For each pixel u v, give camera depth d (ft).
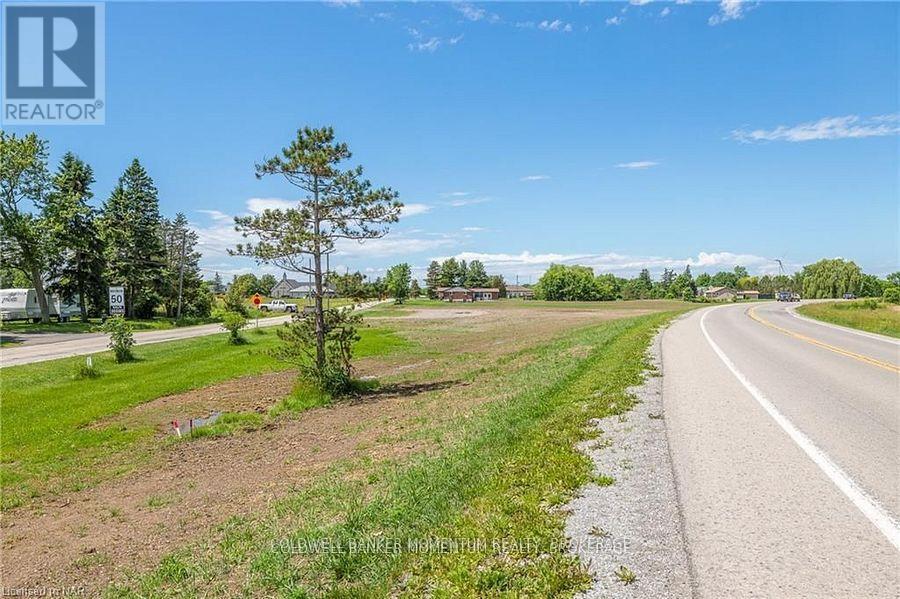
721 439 21.40
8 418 42.50
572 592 11.18
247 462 29.76
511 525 14.33
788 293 298.76
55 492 27.30
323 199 46.37
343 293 47.85
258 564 15.39
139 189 196.24
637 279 490.90
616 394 31.04
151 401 49.49
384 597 12.17
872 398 29.19
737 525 13.70
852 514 14.12
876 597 10.48
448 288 486.79
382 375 59.16
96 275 177.78
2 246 151.74
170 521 21.89
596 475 17.75
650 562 12.11
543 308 244.22
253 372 65.16
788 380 35.45
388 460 24.82
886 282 427.33
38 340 111.45
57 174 172.96
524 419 26.99
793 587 10.88
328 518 18.33
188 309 211.41
